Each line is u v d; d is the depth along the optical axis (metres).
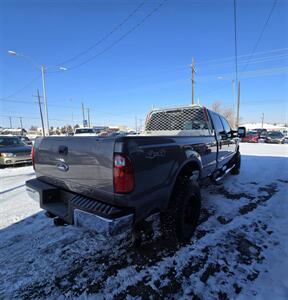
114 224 1.92
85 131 18.88
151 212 2.36
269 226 3.40
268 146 19.59
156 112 5.18
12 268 2.42
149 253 2.69
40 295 2.06
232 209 4.08
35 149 3.07
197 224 3.38
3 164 8.88
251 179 6.48
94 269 2.41
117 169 1.98
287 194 5.01
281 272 2.34
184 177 3.09
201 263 2.50
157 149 2.36
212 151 4.19
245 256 2.63
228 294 2.06
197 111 4.52
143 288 2.14
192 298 2.02
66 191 2.63
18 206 4.34
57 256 2.63
